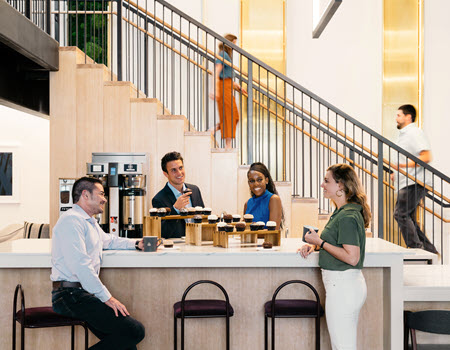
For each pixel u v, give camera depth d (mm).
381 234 5598
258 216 3809
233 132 6133
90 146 5258
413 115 6301
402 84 7699
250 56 5625
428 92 7664
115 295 3344
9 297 3336
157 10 7617
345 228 2803
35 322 2881
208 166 5359
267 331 3180
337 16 7809
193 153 5352
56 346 3387
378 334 3355
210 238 3684
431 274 3773
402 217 6082
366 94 7777
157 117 5320
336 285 2867
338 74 7793
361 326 3359
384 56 7715
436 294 3254
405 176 6152
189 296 3367
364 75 7781
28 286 3334
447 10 7648
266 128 7598
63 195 4754
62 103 5238
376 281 3363
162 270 3355
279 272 3373
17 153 7414
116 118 5273
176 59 7520
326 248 2854
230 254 3119
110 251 3172
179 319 3355
